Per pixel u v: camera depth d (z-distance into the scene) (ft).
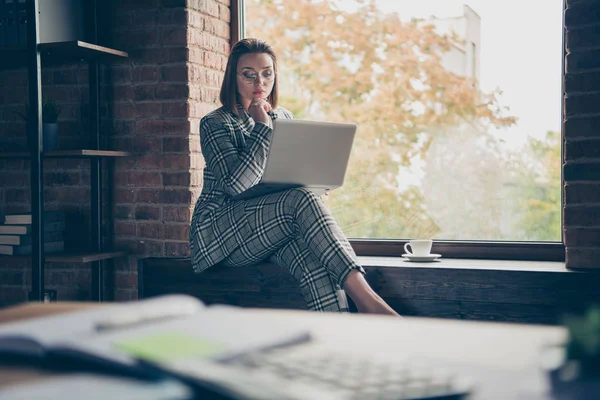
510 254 9.02
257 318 2.77
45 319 2.68
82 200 9.71
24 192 9.86
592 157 7.83
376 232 9.66
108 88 9.56
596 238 7.80
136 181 9.50
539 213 8.99
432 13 9.39
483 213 9.21
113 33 9.53
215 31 9.89
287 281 8.59
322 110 9.90
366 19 9.68
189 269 9.07
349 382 1.99
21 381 2.18
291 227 7.39
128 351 2.21
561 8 8.86
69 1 9.20
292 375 2.06
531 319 7.77
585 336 2.05
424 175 9.46
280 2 10.05
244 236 7.70
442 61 9.36
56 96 9.75
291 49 10.02
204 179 8.48
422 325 2.85
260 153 7.86
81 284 9.73
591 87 7.84
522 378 2.15
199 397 1.97
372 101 9.67
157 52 9.34
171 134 9.32
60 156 8.84
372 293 6.86
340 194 9.82
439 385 2.00
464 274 7.98
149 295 9.29
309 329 2.76
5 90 9.90
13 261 9.88
